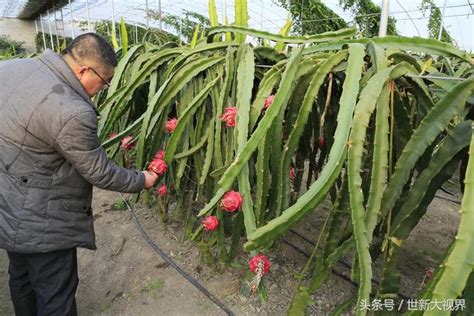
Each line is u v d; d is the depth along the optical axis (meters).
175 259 1.50
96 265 1.50
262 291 0.92
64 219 0.95
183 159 1.21
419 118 0.81
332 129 1.06
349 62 0.74
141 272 1.44
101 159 0.89
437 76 0.76
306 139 1.18
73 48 0.90
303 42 1.04
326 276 0.86
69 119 0.81
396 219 0.73
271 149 0.93
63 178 0.92
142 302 1.29
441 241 1.70
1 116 0.84
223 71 1.18
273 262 1.47
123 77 1.58
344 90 0.71
